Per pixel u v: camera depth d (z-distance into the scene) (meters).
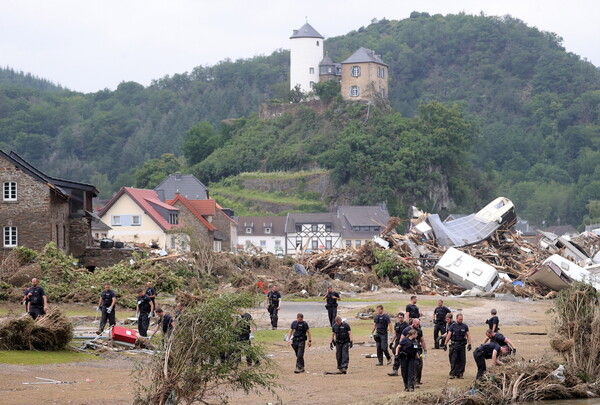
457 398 26.92
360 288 75.12
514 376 29.48
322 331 43.59
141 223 91.62
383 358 34.91
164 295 57.91
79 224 67.06
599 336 31.45
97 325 40.84
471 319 51.03
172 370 21.70
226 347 21.88
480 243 92.62
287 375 30.52
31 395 24.64
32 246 60.88
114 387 26.38
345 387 28.41
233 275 71.38
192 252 73.00
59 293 50.84
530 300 71.69
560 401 28.91
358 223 158.75
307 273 79.75
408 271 79.00
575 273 77.81
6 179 61.03
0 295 48.31
